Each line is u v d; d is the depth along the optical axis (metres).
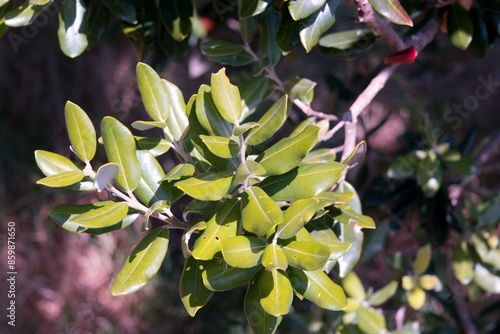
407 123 1.43
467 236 0.88
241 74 0.87
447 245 0.98
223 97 0.56
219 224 0.55
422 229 0.91
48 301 1.70
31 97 1.74
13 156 1.70
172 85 0.60
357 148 0.60
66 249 1.72
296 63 1.41
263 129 0.56
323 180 0.56
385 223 0.92
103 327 1.62
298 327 1.02
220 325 1.42
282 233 0.53
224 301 1.43
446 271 0.94
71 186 0.56
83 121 0.55
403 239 1.11
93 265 1.70
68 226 0.56
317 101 1.47
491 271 0.87
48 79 1.73
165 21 0.76
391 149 1.46
